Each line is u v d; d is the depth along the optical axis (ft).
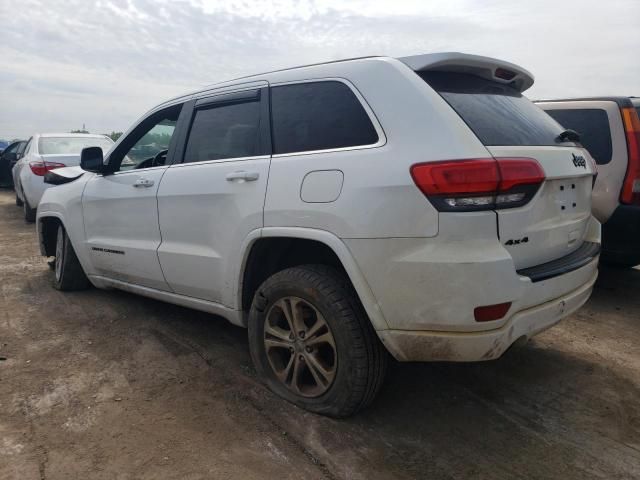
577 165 9.75
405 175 7.86
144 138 14.20
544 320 8.57
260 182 9.77
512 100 10.11
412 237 7.77
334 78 9.50
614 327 13.89
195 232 11.19
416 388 10.48
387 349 8.52
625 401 10.05
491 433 8.95
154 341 12.78
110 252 13.93
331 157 8.86
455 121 8.12
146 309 15.03
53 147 30.66
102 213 14.11
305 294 9.14
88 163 13.67
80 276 16.55
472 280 7.47
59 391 10.29
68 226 15.62
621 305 15.67
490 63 9.59
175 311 14.88
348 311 8.66
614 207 15.30
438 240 7.61
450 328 7.73
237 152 10.74
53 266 19.71
